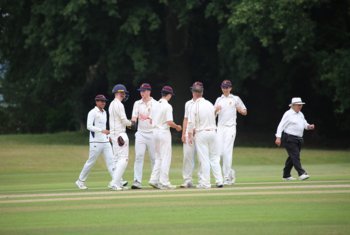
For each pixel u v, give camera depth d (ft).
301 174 257.75
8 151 428.15
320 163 388.78
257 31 451.94
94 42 527.81
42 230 146.51
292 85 534.78
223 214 165.07
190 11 499.10
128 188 238.48
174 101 542.98
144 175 327.47
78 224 154.10
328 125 553.64
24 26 537.65
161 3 513.04
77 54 508.53
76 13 490.90
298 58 496.64
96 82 606.14
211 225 149.79
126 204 185.78
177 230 143.95
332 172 309.42
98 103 245.65
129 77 553.64
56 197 208.54
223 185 238.48
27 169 376.27
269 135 557.74
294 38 460.96
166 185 230.89
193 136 230.27
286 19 449.48
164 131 230.07
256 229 143.54
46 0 510.99
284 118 260.01
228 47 486.79
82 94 622.13
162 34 535.19
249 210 170.30
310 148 492.13
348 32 515.91
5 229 148.46
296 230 141.38
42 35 515.09
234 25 452.76
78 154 420.36
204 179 228.63
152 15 493.36
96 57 550.36
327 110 548.72
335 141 546.26
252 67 472.85
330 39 508.94
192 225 150.20
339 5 506.07
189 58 560.61
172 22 524.52
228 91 251.19
